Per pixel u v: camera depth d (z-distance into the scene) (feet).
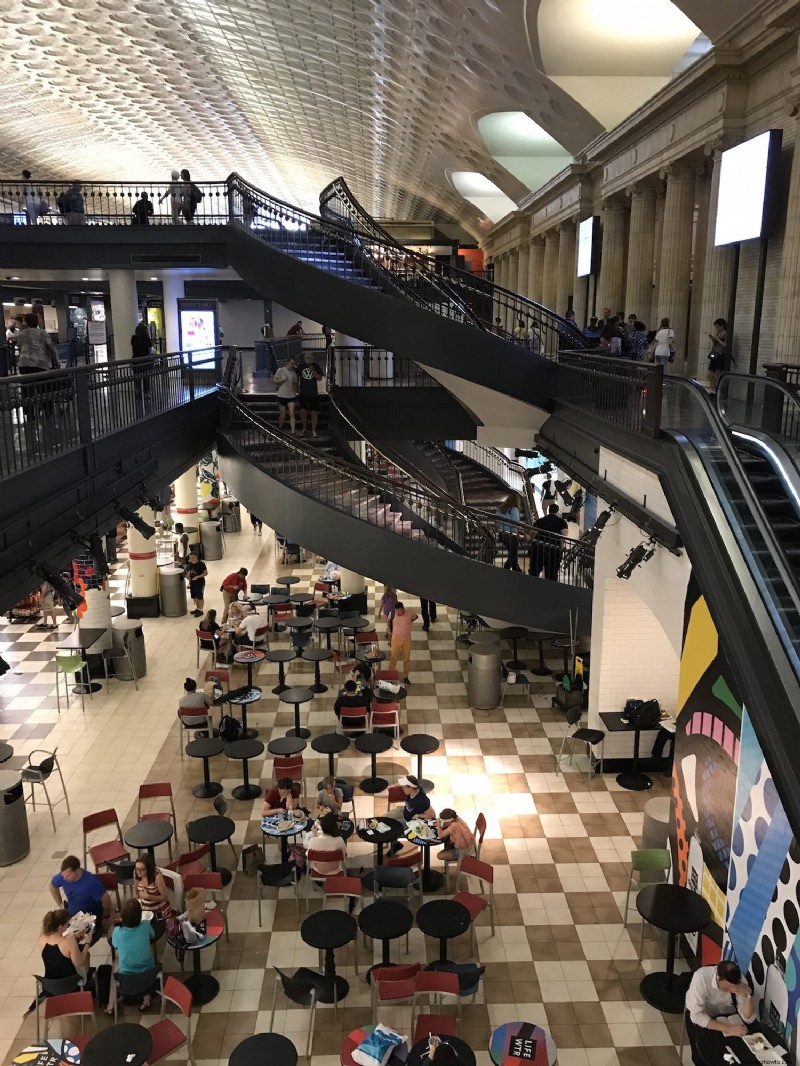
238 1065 17.74
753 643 18.63
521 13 48.88
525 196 100.83
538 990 23.40
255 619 45.42
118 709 41.11
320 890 27.91
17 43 76.07
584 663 40.98
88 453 29.40
